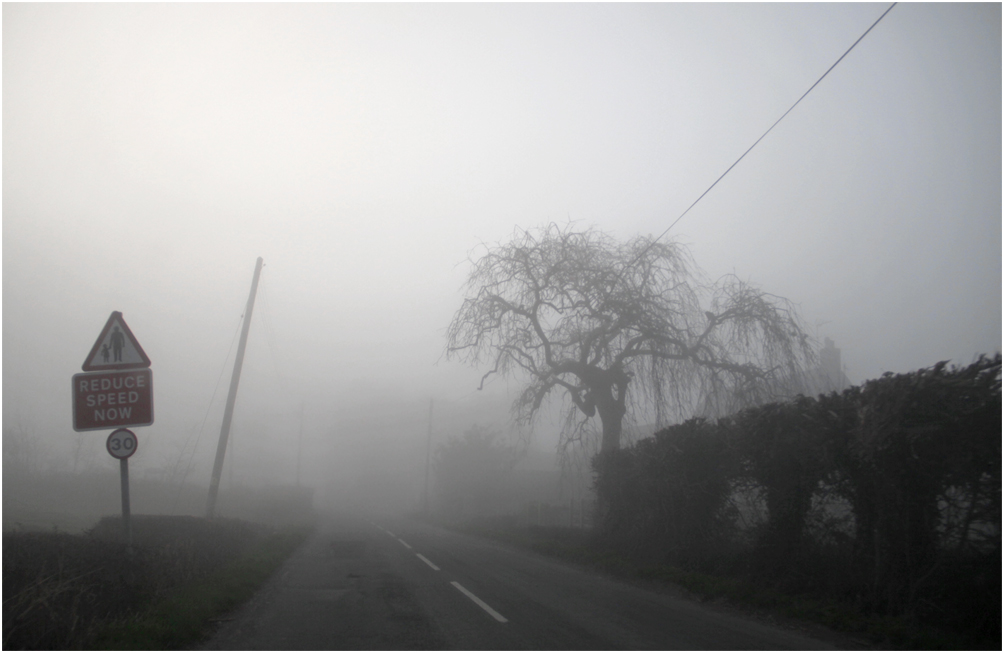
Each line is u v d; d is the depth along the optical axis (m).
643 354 19.53
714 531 12.47
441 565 13.91
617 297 19.38
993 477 7.20
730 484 12.03
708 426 12.95
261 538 19.19
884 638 7.05
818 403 9.46
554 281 20.52
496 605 9.04
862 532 8.66
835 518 9.43
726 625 7.80
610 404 20.58
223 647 6.63
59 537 8.95
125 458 7.82
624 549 15.04
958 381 7.54
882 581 8.09
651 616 8.34
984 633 6.92
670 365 18.97
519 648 6.57
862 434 8.34
